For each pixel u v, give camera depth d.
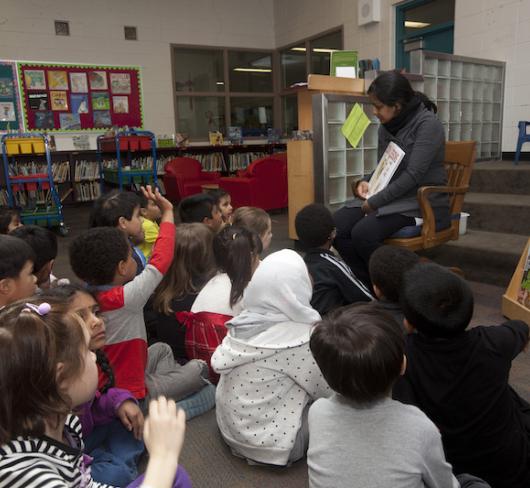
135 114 7.99
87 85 7.55
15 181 5.36
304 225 1.88
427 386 1.06
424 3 5.93
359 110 3.16
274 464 1.34
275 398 1.34
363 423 0.86
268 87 9.17
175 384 1.60
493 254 2.84
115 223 1.91
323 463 0.87
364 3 6.60
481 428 1.03
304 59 8.48
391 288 1.36
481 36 4.97
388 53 6.47
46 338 0.71
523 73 4.61
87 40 7.52
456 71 4.32
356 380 0.85
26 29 7.08
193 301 1.83
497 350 1.05
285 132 9.18
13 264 1.35
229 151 8.35
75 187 7.34
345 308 0.98
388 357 0.85
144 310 2.07
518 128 4.57
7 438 0.69
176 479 0.97
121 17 7.71
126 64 7.83
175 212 6.31
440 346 1.03
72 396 0.79
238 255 1.65
